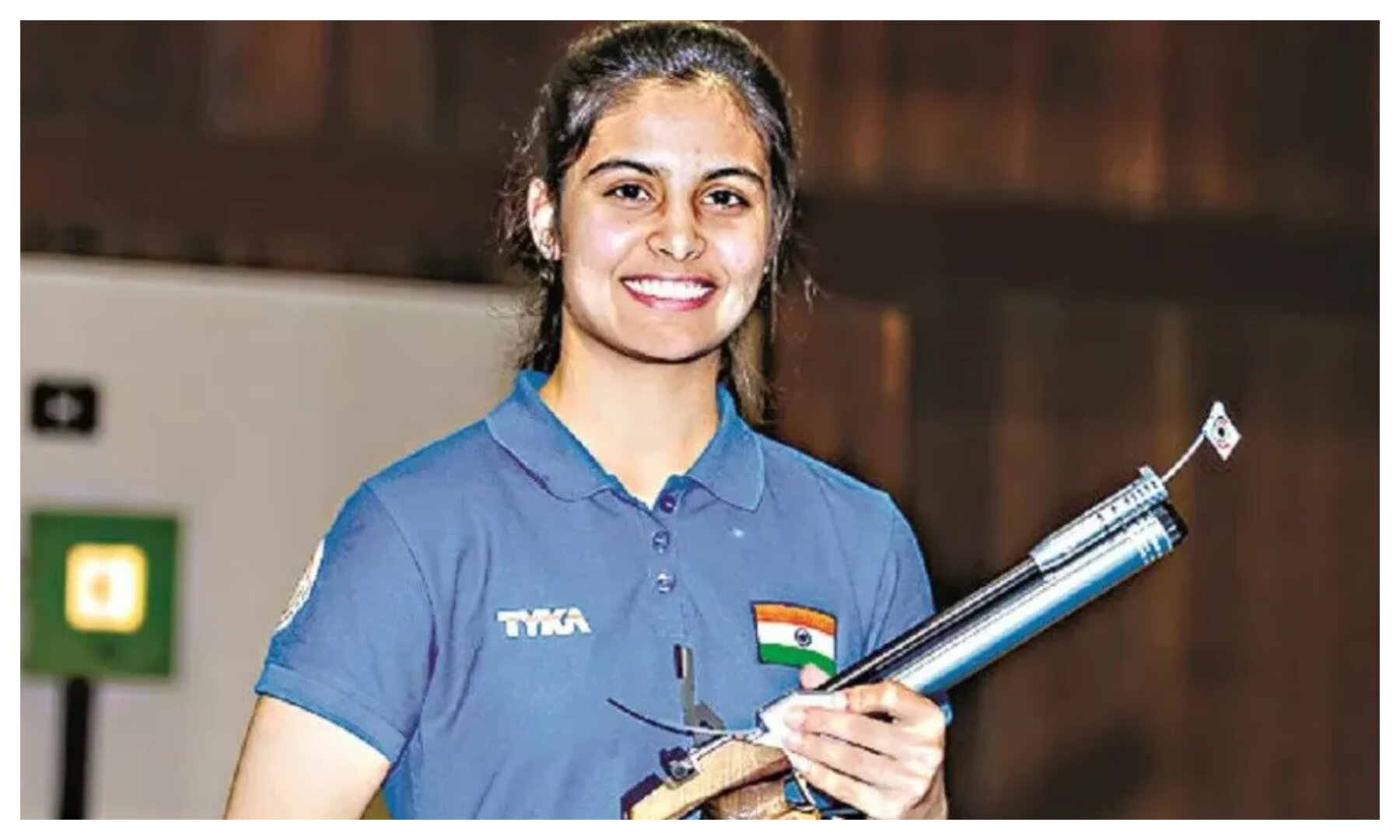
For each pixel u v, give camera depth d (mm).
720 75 2785
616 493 2746
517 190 2977
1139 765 4918
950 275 4914
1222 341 5062
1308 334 5105
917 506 4855
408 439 4559
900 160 4922
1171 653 4961
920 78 4941
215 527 4465
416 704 2684
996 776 4844
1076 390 4980
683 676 2693
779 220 2828
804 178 4852
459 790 2666
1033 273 4969
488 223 4645
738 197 2758
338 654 2666
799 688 2729
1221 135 5098
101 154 4539
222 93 4625
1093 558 2703
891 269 4879
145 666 4391
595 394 2789
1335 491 5082
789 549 2803
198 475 4473
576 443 2762
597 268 2748
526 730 2658
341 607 2678
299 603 2729
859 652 2807
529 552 2709
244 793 2678
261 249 4582
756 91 2797
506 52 4703
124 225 4535
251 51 4641
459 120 4691
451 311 4605
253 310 4543
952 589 4840
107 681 4379
